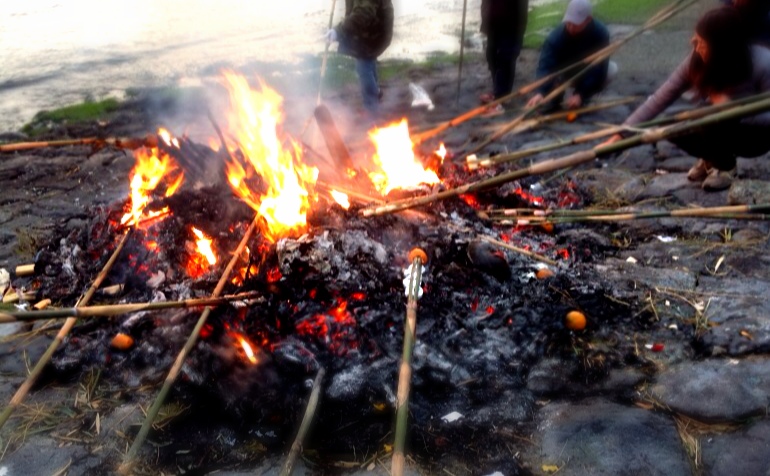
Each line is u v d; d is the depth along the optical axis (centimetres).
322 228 379
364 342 329
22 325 370
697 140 462
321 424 296
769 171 519
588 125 657
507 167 504
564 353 329
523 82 838
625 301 364
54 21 1388
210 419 303
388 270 358
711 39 425
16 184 584
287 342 329
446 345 329
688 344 333
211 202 406
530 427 291
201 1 1544
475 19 1257
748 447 273
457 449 281
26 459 285
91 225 440
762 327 337
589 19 677
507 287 365
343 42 667
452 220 417
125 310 291
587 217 413
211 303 328
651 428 285
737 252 412
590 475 266
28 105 864
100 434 297
